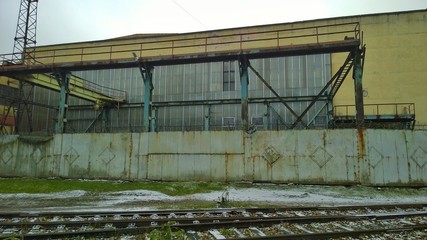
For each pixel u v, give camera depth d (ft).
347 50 66.03
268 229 26.68
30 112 109.81
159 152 66.28
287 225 28.14
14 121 106.83
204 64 99.76
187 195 51.83
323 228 27.22
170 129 98.48
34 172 71.00
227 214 34.35
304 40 100.12
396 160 57.82
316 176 59.36
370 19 98.94
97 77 107.14
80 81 100.42
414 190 55.11
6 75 79.87
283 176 60.59
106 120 103.55
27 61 101.45
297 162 60.49
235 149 63.41
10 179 68.03
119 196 50.62
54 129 106.93
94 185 60.39
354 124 86.07
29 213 32.58
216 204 42.88
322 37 99.19
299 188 56.85
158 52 109.70
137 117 101.60
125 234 24.95
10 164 72.64
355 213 35.19
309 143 60.64
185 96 99.14
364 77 96.53
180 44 108.37
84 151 69.36
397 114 88.28
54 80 89.30
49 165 70.49
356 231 24.31
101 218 32.01
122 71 105.40
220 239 22.33
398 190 55.06
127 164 67.05
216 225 26.71
